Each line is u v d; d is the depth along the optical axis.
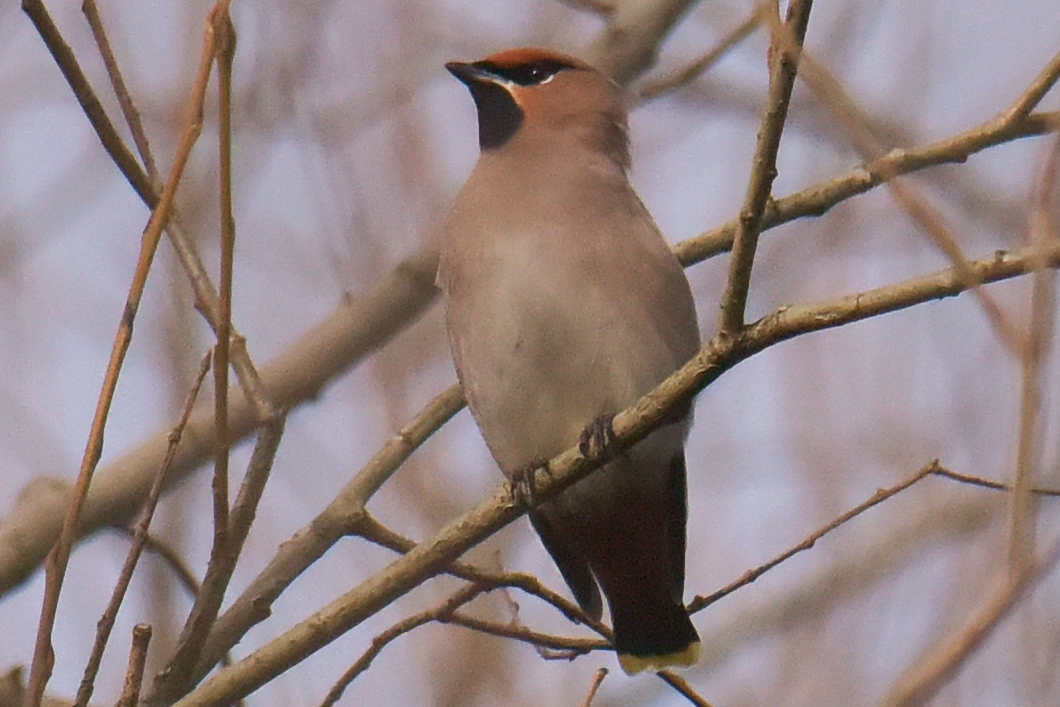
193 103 6.74
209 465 10.68
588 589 11.35
